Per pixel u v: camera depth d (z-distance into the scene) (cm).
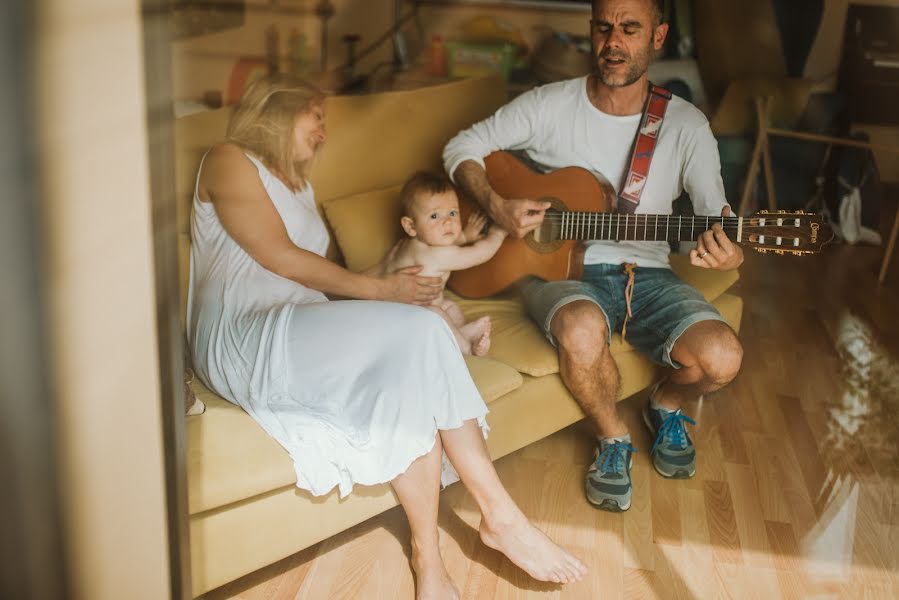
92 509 127
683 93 448
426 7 454
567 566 198
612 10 238
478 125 260
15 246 110
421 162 269
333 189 253
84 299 119
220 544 181
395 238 250
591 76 253
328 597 196
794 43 459
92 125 116
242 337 196
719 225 233
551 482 240
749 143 432
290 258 203
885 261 404
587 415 241
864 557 218
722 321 233
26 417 115
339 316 192
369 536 218
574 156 255
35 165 110
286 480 183
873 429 280
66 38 110
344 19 425
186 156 212
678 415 248
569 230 245
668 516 230
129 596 137
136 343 131
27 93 107
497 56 441
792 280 401
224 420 190
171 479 143
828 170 438
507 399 224
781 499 240
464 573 205
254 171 201
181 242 213
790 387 304
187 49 308
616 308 248
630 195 250
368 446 185
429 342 189
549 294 238
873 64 501
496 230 247
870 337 348
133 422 133
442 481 206
